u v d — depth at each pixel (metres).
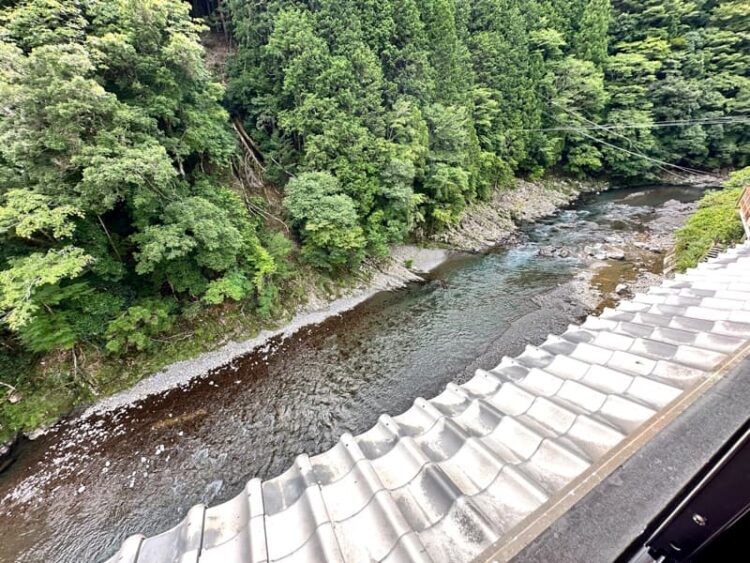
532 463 2.50
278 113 19.22
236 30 20.64
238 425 10.43
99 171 9.55
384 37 21.62
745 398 2.23
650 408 2.72
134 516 7.98
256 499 2.45
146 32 11.71
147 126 11.69
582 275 18.70
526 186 34.31
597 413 2.92
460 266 21.73
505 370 4.05
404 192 19.47
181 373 12.45
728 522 1.32
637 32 38.12
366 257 20.59
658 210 28.66
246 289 14.80
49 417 10.25
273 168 20.33
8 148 8.82
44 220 8.82
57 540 7.52
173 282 13.30
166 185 11.76
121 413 10.76
